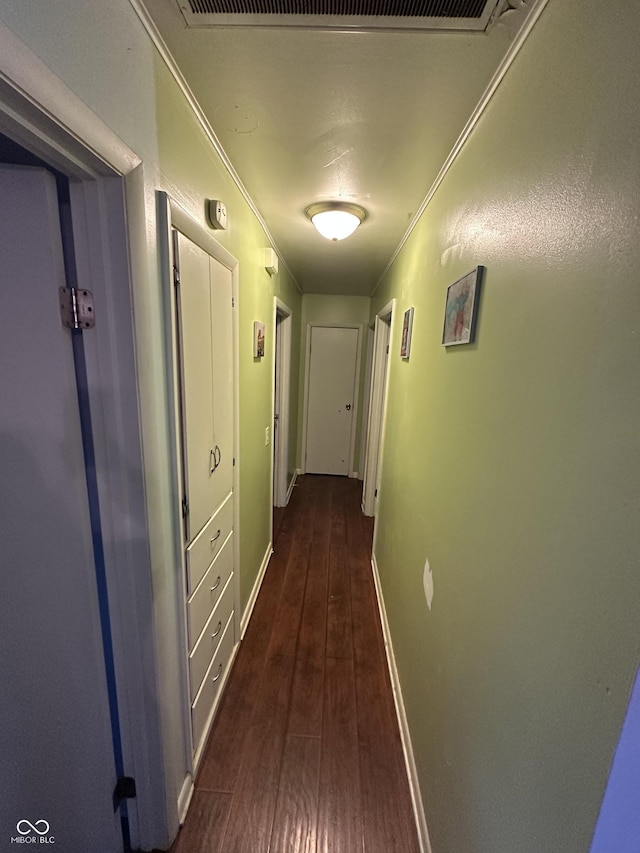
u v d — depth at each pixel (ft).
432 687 3.93
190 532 3.89
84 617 2.96
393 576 6.56
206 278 4.01
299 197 5.53
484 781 2.64
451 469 3.75
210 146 3.96
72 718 3.13
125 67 2.45
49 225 2.41
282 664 6.07
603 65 1.71
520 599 2.30
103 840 3.48
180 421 3.59
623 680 1.46
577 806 1.69
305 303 14.30
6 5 1.62
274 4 2.40
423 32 2.57
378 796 4.26
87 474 2.91
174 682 3.75
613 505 1.53
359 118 3.59
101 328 2.67
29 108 1.78
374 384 11.39
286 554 9.45
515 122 2.66
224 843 3.81
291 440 13.65
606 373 1.62
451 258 4.13
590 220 1.78
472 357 3.34
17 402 2.60
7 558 2.78
